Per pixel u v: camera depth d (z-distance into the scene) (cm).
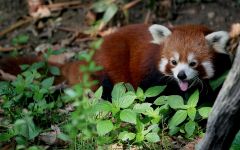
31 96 986
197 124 923
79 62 1147
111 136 904
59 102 1002
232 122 742
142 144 888
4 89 990
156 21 1414
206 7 1420
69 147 881
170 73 1041
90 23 1423
